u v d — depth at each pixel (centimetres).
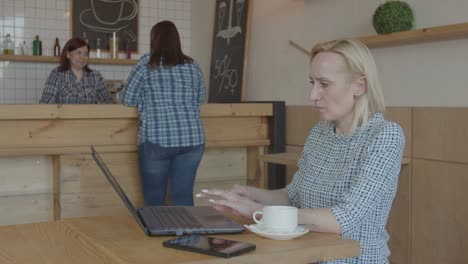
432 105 308
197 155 340
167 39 324
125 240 144
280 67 432
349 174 163
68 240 147
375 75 164
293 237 142
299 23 410
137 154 367
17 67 514
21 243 145
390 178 157
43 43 522
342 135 169
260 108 402
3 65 510
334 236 146
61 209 347
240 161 413
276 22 436
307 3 400
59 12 527
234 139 399
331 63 164
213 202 162
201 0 553
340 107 166
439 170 300
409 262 320
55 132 338
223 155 405
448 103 298
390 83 336
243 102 430
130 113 348
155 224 154
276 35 436
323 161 173
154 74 326
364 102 164
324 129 178
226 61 491
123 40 554
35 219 346
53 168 349
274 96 442
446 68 298
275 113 408
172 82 328
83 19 536
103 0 544
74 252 135
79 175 350
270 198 187
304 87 406
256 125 409
